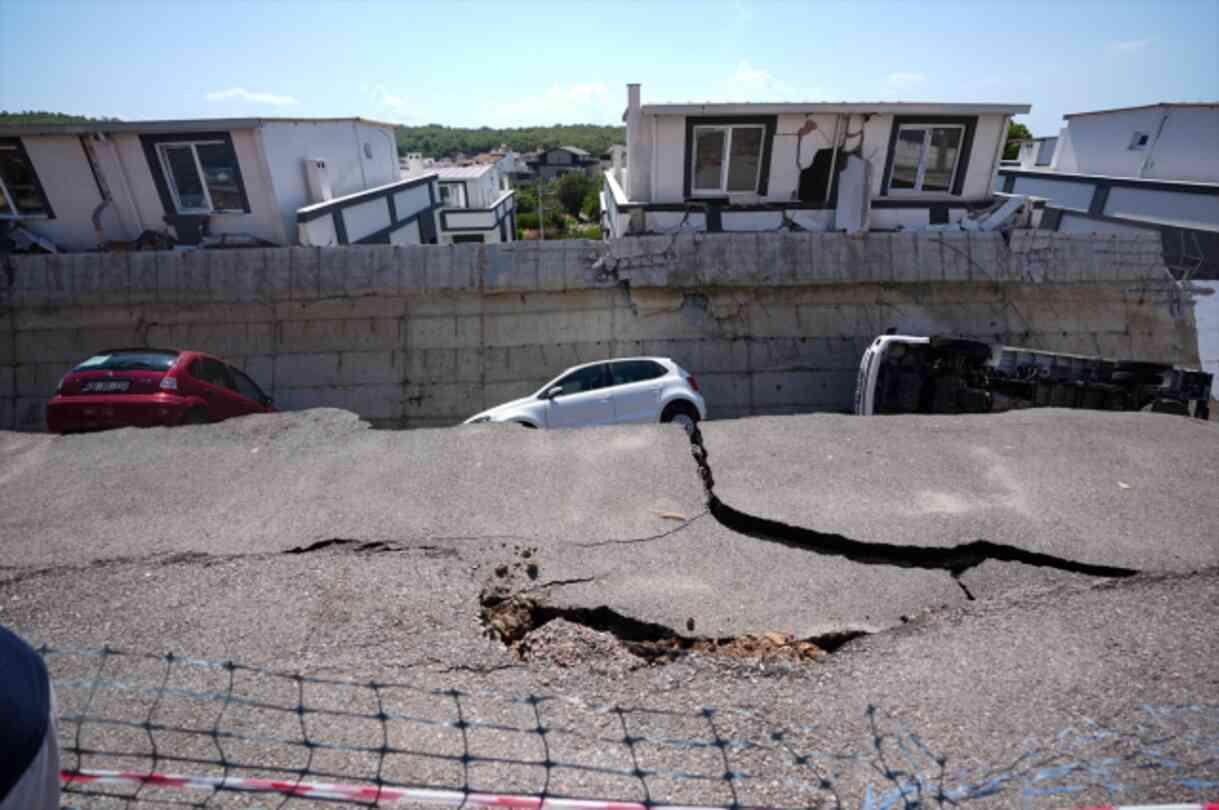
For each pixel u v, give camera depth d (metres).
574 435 4.30
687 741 2.12
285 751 2.11
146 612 2.76
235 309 11.35
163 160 12.99
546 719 2.22
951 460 3.86
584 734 2.15
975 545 3.08
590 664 2.47
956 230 12.40
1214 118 15.37
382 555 3.12
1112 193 17.84
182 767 2.07
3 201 13.33
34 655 1.51
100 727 2.22
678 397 8.34
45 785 1.35
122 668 2.46
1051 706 2.20
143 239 13.18
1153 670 2.33
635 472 3.81
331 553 3.14
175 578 2.97
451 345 11.27
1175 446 3.97
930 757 2.03
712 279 11.56
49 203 13.28
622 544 3.18
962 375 8.67
